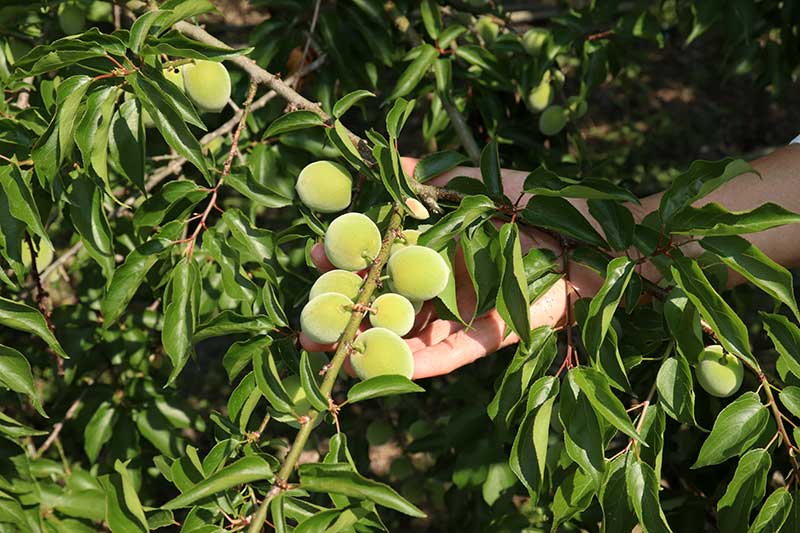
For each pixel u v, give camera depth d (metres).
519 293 0.87
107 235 0.97
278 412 0.86
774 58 1.47
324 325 0.88
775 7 1.44
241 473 0.83
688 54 3.02
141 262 0.96
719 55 2.94
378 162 0.93
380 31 1.29
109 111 0.93
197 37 1.03
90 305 1.34
